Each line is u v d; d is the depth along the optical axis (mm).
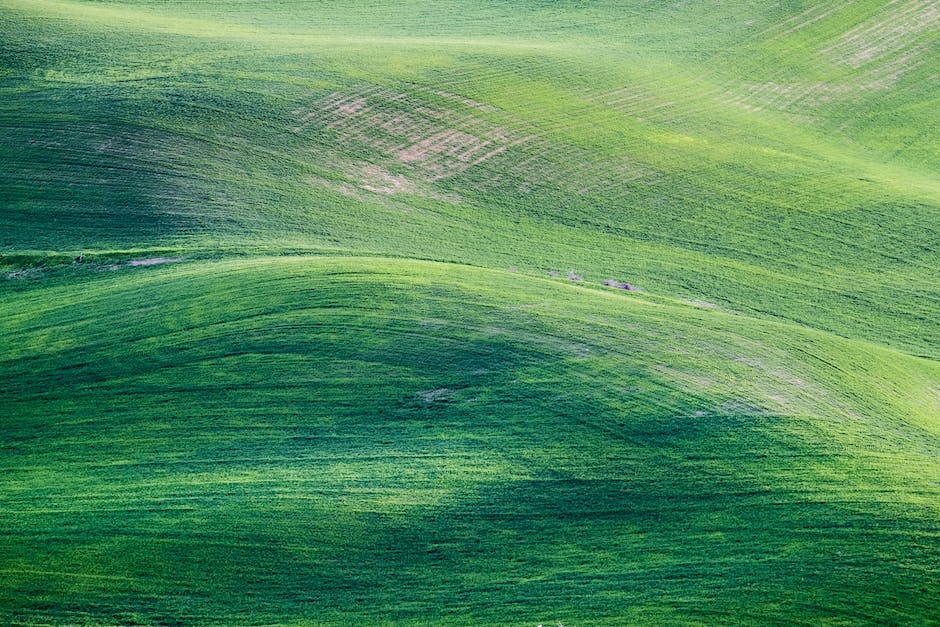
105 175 44062
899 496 24344
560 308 33312
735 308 37500
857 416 28109
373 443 26891
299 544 23688
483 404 28156
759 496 24516
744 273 40375
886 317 37594
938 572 22141
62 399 29422
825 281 40094
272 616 22016
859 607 21500
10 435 28016
